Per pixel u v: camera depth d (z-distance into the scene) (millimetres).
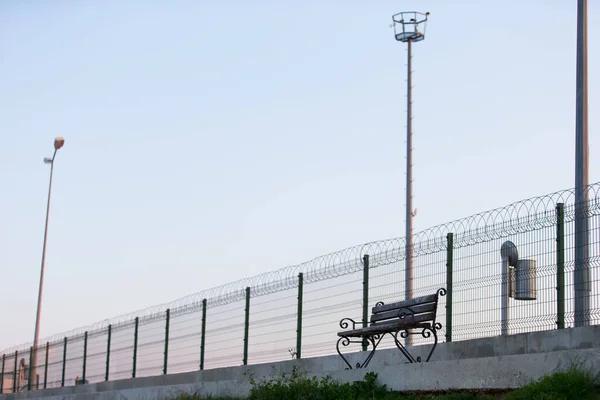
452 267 13039
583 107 14383
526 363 10102
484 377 10594
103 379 23359
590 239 11125
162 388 17812
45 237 34281
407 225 29875
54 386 26438
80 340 25188
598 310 10867
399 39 31656
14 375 29531
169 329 20531
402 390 11781
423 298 12648
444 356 12812
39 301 33594
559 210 11594
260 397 13086
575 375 9156
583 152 14164
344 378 13117
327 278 15617
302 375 14406
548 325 11477
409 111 31016
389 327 13195
